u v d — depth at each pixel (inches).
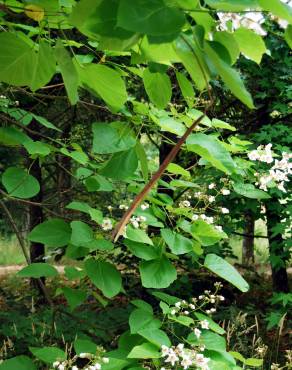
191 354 75.3
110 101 49.2
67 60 39.1
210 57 31.7
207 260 77.1
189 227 76.7
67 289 81.3
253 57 41.0
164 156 240.8
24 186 71.8
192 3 32.4
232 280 74.8
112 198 238.8
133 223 73.9
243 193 89.1
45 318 191.8
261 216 257.0
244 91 29.8
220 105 267.1
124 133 65.7
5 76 45.8
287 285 298.7
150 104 81.2
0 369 69.0
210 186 93.1
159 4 26.9
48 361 74.5
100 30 32.2
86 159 82.8
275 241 245.1
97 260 69.6
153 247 73.7
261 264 479.2
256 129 270.4
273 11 30.8
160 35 26.6
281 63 234.2
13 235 553.9
